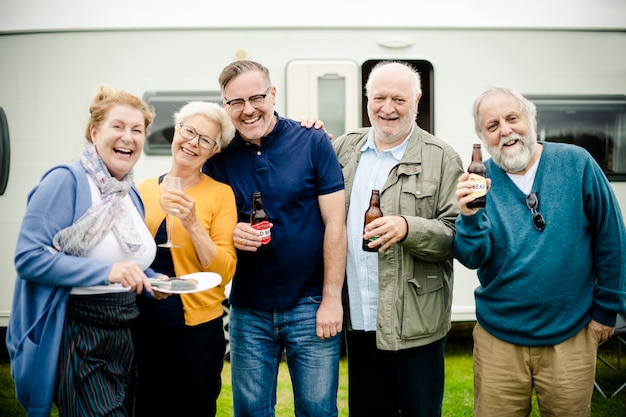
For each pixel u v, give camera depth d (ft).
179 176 8.16
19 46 15.15
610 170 15.58
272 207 8.44
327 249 8.52
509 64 15.55
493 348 8.24
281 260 8.45
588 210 7.93
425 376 8.54
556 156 8.05
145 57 15.28
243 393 8.77
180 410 8.01
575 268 7.79
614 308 7.79
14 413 12.77
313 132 8.70
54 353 6.48
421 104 15.89
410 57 15.47
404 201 8.50
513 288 7.88
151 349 7.97
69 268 6.37
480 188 7.50
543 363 7.98
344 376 15.20
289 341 8.66
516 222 7.97
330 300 8.50
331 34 15.42
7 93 15.19
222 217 8.23
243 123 8.28
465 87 15.57
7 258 15.20
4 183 15.16
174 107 15.33
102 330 6.89
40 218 6.53
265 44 15.37
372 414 8.97
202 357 7.95
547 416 8.18
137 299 7.93
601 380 14.80
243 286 8.66
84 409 6.67
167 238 7.93
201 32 15.30
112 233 6.87
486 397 8.28
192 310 7.86
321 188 8.57
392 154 8.78
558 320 7.84
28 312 6.66
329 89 15.40
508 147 8.00
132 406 7.80
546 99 15.49
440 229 8.10
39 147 15.17
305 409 8.73
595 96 15.57
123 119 6.98
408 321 8.30
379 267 8.45
